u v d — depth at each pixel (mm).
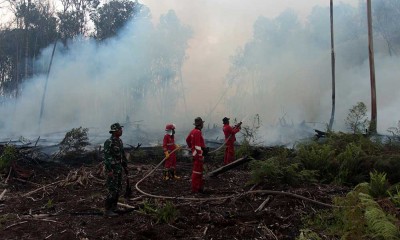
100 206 7734
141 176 11086
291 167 8602
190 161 14375
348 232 5203
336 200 6246
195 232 6055
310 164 9539
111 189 6945
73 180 10242
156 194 8688
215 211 6922
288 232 6012
